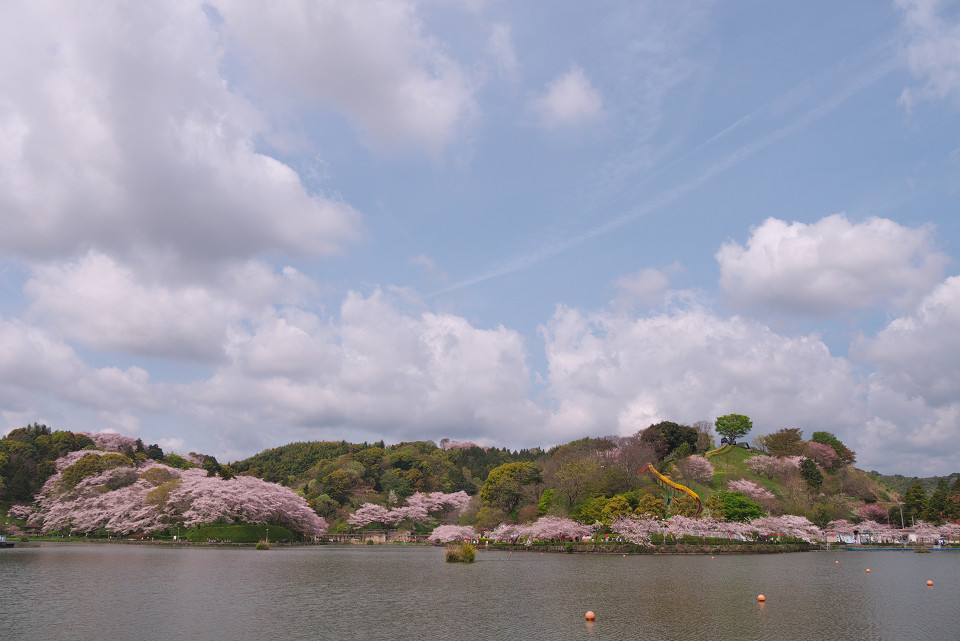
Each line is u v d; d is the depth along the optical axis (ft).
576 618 118.93
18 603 132.67
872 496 538.06
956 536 440.04
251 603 135.85
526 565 256.93
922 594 157.17
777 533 383.65
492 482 498.69
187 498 440.04
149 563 246.88
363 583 180.04
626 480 428.15
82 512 456.86
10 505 501.15
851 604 138.62
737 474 517.14
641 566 250.37
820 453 567.18
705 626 111.04
